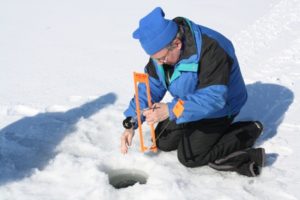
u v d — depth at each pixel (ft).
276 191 8.87
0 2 23.79
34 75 14.74
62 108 12.46
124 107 12.53
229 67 8.79
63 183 9.16
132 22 20.44
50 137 10.96
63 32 19.16
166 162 9.86
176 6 22.65
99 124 11.59
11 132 11.19
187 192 8.80
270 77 14.34
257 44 17.30
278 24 19.44
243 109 12.37
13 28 19.65
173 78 8.91
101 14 21.74
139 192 8.82
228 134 9.69
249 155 9.36
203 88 8.59
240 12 21.49
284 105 12.55
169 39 8.14
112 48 17.25
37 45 17.62
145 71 9.87
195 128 9.64
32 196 8.77
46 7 22.97
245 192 8.80
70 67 15.42
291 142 10.68
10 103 12.71
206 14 21.16
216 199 8.63
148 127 11.32
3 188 8.98
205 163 9.59
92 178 9.20
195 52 8.51
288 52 16.33
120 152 10.16
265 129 11.25
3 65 15.56
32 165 9.89
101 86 13.92
